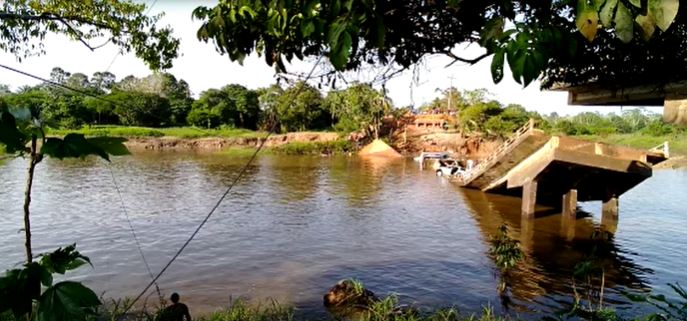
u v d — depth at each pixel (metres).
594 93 4.50
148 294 11.99
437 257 16.05
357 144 69.44
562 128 68.00
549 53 1.80
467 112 69.94
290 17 2.45
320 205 25.73
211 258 15.39
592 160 19.52
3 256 14.96
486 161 27.64
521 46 1.75
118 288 12.39
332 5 1.95
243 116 86.69
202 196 27.47
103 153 1.62
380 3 2.58
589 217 24.36
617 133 68.56
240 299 11.70
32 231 18.19
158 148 64.56
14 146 1.55
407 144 71.25
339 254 16.22
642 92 3.79
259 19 2.54
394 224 21.36
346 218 22.38
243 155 58.59
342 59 1.87
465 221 22.50
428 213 24.28
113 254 15.56
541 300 12.01
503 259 14.23
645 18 1.57
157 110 67.38
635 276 14.33
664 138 57.62
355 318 10.27
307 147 64.81
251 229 19.55
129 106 4.28
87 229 18.81
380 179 38.38
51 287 1.49
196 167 43.44
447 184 35.62
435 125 77.81
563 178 22.86
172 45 5.99
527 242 18.59
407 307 11.08
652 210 26.69
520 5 2.29
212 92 86.06
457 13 2.58
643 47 2.95
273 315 10.38
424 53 3.17
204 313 10.80
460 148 69.25
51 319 1.42
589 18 1.61
